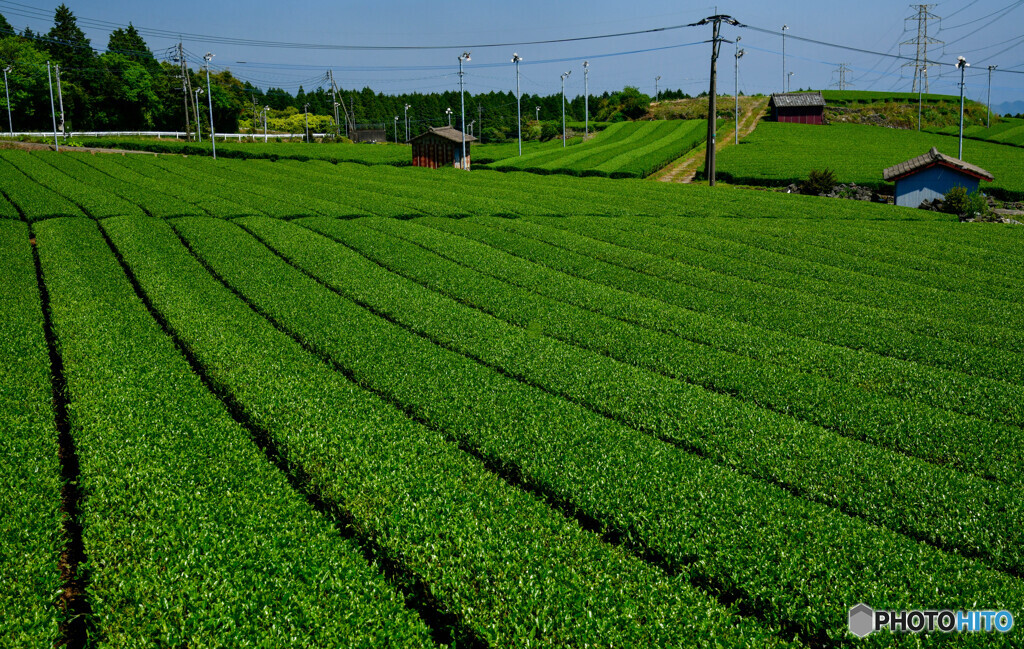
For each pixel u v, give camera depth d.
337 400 18.12
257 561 11.34
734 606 11.27
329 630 9.88
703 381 21.25
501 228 44.66
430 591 11.17
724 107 157.75
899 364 23.17
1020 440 17.28
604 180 71.75
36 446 15.15
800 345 24.80
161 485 13.41
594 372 21.14
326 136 134.62
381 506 13.11
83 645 10.84
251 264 33.03
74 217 41.31
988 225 52.78
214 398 18.27
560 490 14.20
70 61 127.56
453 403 18.33
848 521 13.15
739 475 14.91
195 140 110.75
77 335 22.25
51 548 11.69
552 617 10.27
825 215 54.03
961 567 11.83
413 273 33.09
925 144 106.31
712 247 42.12
